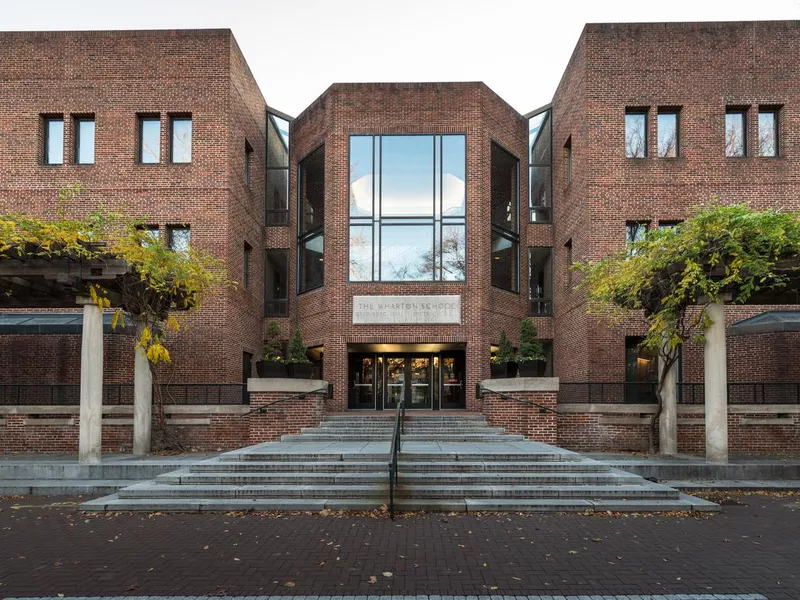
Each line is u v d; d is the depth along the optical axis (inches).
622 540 290.5
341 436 542.0
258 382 578.2
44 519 341.4
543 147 878.4
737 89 727.7
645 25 737.0
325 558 259.9
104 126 745.0
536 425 566.6
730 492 431.2
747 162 721.6
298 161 873.5
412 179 781.9
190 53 750.5
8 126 743.1
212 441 605.0
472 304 753.6
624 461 492.4
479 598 212.4
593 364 693.3
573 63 780.0
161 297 551.2
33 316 721.6
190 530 310.7
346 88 794.2
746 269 455.8
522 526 318.7
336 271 761.6
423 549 273.9
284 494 374.9
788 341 686.5
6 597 213.0
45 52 751.7
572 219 780.0
